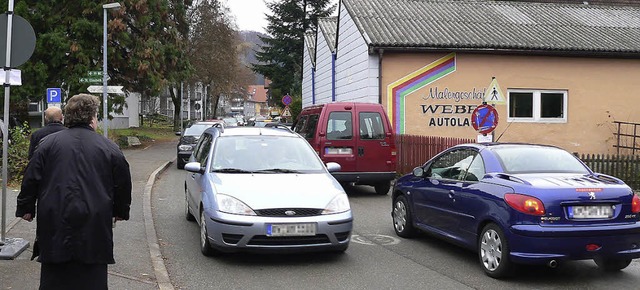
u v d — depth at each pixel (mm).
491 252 6062
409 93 17125
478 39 17594
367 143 12148
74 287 3592
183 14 29844
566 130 18297
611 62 18500
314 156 7887
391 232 8500
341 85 20562
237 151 7648
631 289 5656
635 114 18703
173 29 26797
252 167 7375
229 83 45844
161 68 25453
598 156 14023
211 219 6406
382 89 16969
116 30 23109
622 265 6176
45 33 22531
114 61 23781
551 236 5531
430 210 7359
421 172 7719
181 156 17984
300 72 52062
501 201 5895
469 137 17500
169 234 8109
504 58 17703
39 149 3670
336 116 12117
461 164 7066
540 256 5578
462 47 16953
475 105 17500
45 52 22516
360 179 12078
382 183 12516
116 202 3852
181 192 12750
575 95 18297
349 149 12055
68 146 3648
